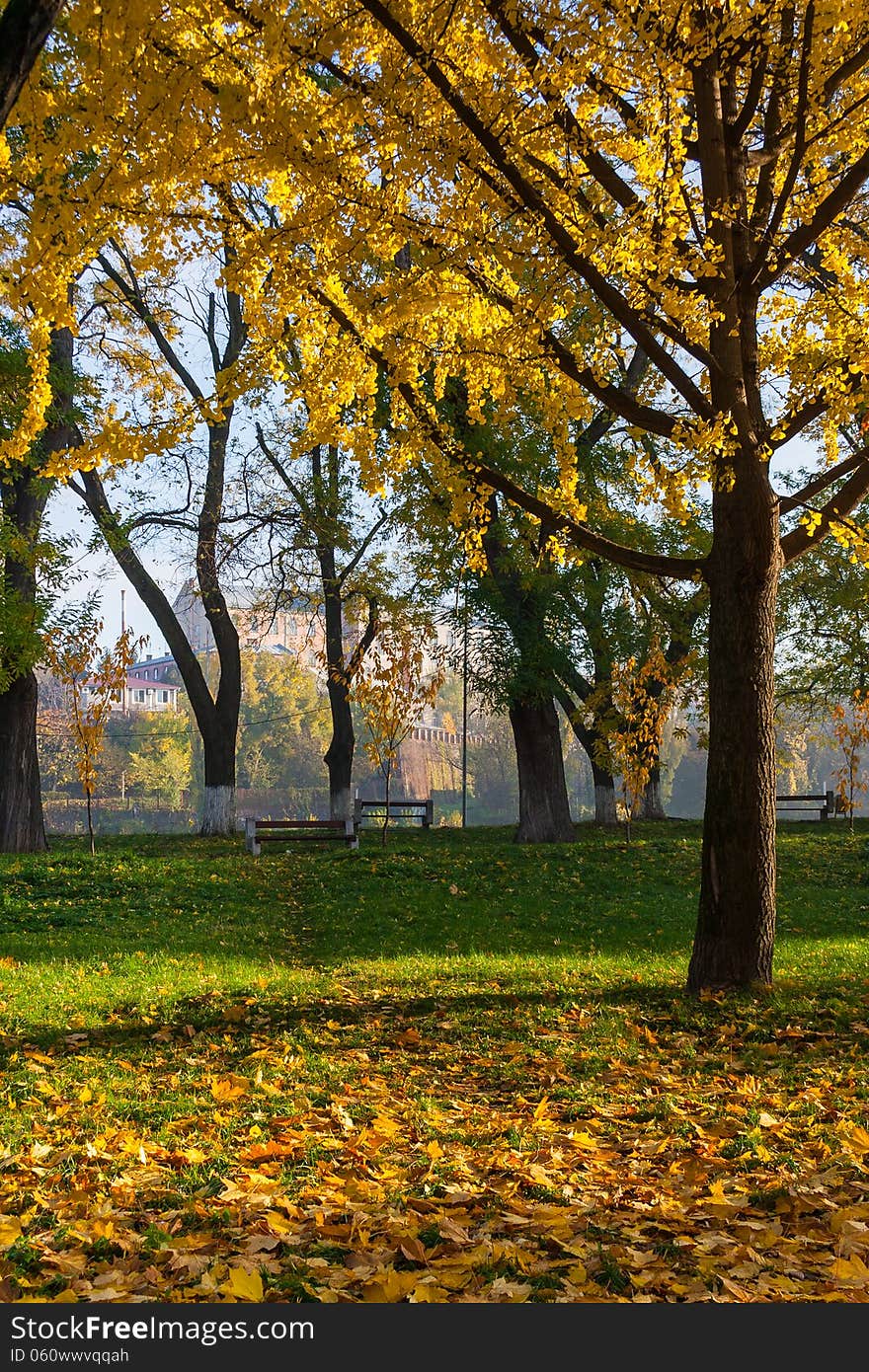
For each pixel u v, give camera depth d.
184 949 12.34
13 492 20.11
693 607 23.84
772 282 8.60
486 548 21.48
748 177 9.09
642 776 21.05
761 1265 3.54
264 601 27.22
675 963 11.05
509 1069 6.72
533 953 12.66
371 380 8.67
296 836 20.80
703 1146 5.03
